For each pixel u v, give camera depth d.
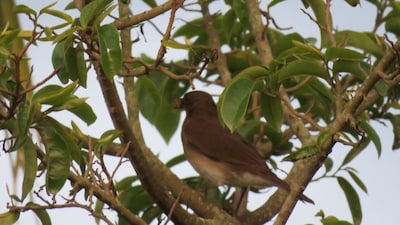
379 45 12.59
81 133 10.19
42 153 9.66
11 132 9.23
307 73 10.42
